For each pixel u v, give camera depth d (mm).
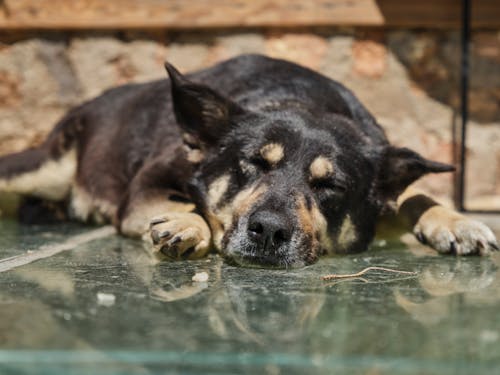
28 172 1562
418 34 1742
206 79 1471
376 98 1751
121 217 1377
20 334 907
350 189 1259
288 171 1227
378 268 1138
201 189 1276
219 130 1285
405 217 1315
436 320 951
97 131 1555
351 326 938
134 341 897
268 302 1003
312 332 924
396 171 1299
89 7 1743
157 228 1183
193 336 910
